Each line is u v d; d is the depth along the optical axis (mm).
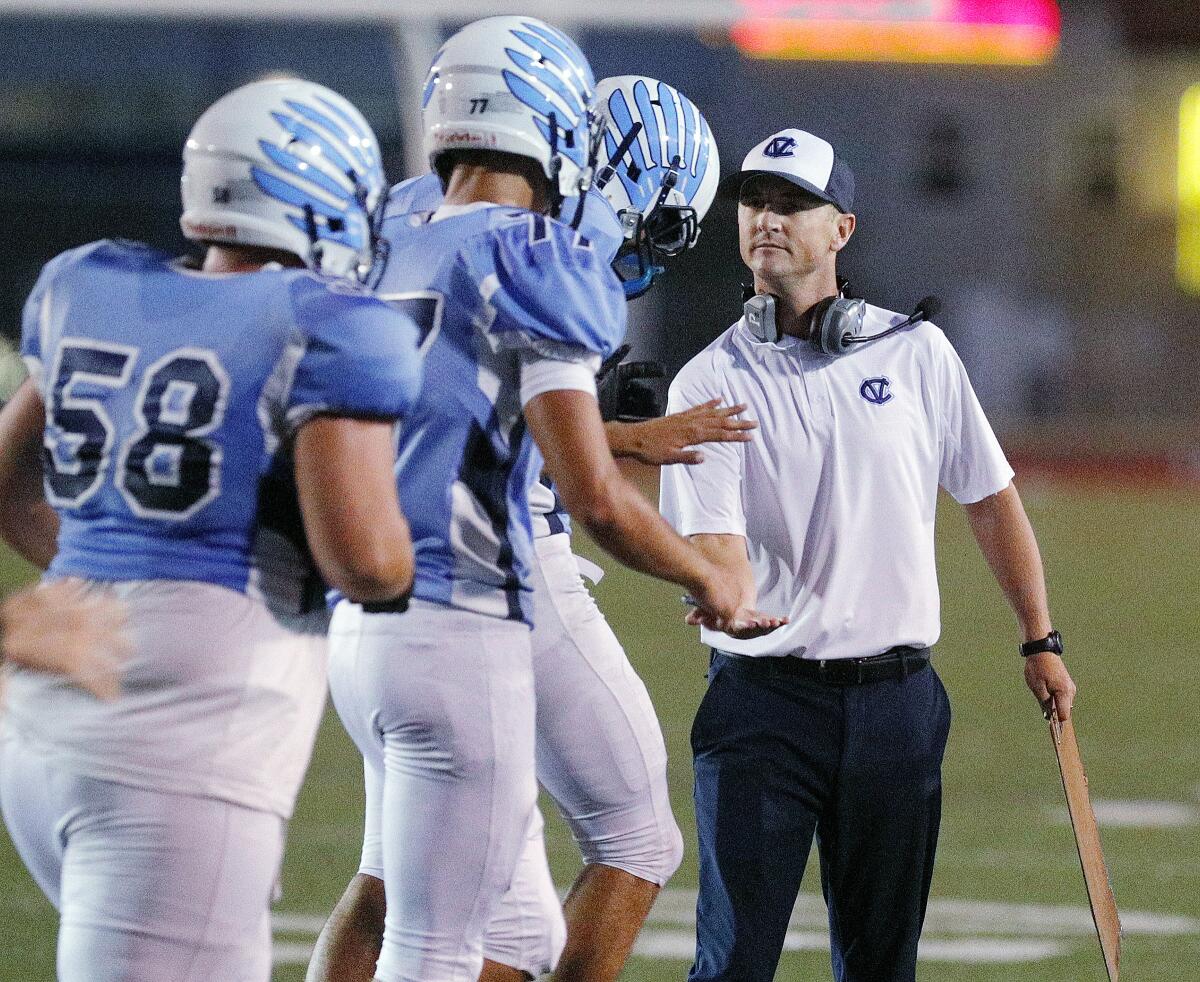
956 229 129250
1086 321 130000
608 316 10273
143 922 8539
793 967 17094
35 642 8531
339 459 8625
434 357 10344
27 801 8812
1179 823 23266
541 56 10992
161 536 8734
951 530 65812
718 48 123625
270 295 8766
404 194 12414
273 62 118562
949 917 18859
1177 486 83000
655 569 10359
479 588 10492
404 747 10570
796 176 12922
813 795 12773
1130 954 17547
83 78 119438
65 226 120188
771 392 13008
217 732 8672
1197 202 128500
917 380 13195
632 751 12555
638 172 13844
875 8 68500
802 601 12711
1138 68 128875
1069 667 36312
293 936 17734
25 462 9727
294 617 8992
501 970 11570
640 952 17391
